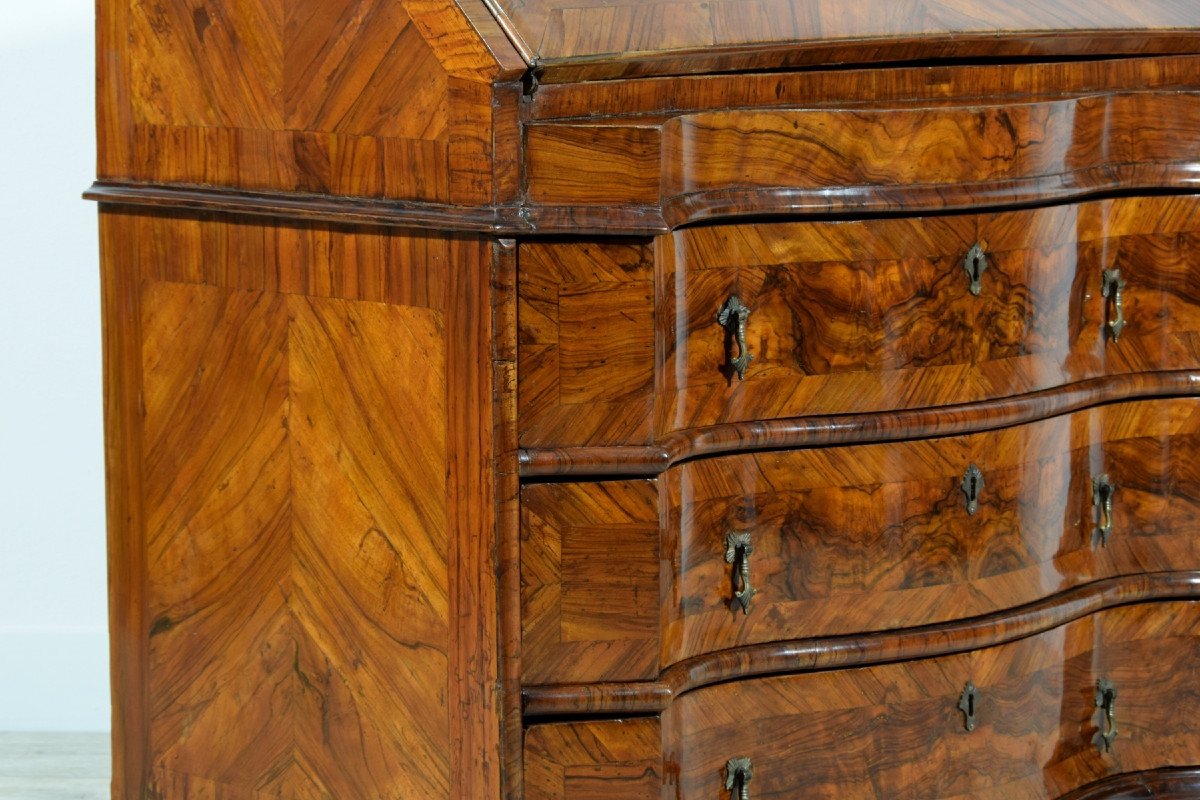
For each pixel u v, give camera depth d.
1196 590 2.47
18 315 3.10
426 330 1.97
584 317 1.98
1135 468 2.45
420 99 1.92
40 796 2.82
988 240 2.22
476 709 2.01
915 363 2.21
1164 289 2.40
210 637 2.22
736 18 2.06
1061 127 2.23
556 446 2.00
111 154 2.16
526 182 1.93
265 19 2.01
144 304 2.18
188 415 2.18
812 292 2.14
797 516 2.20
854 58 2.11
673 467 2.08
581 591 2.04
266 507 2.14
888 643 2.24
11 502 3.14
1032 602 2.37
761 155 2.07
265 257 2.07
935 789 2.33
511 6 1.95
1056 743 2.43
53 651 3.16
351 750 2.13
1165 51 2.30
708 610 2.16
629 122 1.96
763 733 2.22
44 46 3.03
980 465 2.28
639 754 2.08
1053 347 2.32
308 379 2.07
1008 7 2.19
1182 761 2.54
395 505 2.03
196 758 2.26
